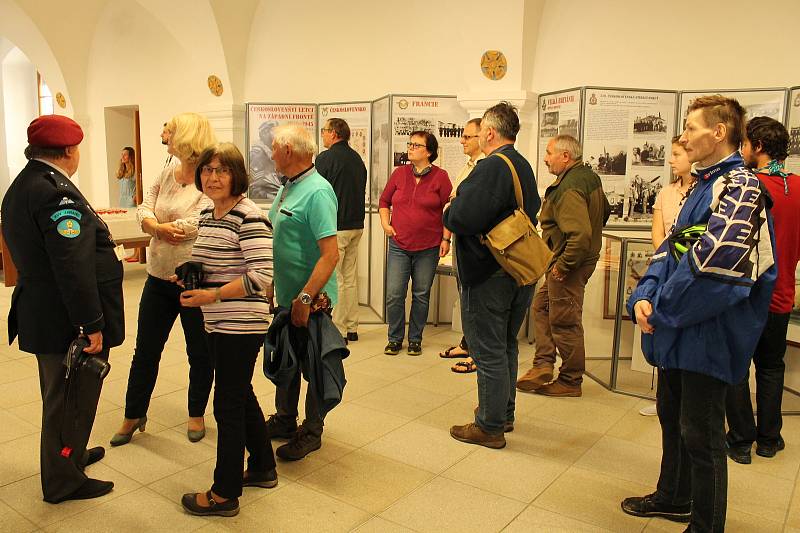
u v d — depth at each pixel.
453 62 5.63
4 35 8.75
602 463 3.01
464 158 5.45
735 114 2.05
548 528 2.45
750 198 1.98
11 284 6.47
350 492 2.70
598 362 4.20
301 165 2.74
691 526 2.22
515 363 3.30
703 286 1.99
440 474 2.87
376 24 5.98
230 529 2.40
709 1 4.69
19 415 3.43
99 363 2.37
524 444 3.20
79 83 8.68
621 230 4.71
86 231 2.33
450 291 5.68
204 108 6.70
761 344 3.05
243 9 6.29
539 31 5.21
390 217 4.79
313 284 2.65
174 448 3.07
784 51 4.50
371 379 4.14
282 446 2.99
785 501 2.68
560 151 3.61
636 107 4.64
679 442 2.43
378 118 5.63
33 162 2.38
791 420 3.60
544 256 2.90
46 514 2.47
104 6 8.19
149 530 2.38
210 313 2.38
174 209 2.99
